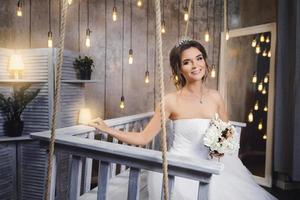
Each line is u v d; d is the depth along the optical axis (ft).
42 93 11.84
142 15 15.51
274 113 13.25
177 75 7.19
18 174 12.02
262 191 6.69
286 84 12.30
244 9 15.05
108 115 15.38
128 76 15.51
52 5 14.62
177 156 4.44
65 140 5.30
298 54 11.35
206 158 6.64
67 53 12.32
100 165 5.12
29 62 11.96
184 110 6.89
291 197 12.37
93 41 15.01
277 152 12.60
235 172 7.11
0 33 14.16
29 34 14.57
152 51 15.69
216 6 15.74
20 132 11.85
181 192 5.85
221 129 6.16
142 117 9.70
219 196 6.00
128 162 4.76
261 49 14.30
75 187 5.44
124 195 6.46
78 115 13.11
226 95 15.62
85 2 14.84
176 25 15.81
